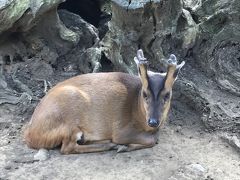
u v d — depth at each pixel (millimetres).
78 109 1537
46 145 1548
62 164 1499
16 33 1949
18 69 1936
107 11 2244
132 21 1817
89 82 1586
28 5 1811
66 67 2020
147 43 1882
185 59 2006
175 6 1878
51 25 1970
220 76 1917
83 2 2256
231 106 1792
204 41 2004
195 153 1585
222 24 1978
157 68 1911
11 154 1549
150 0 1747
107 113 1559
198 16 2043
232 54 1959
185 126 1740
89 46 2100
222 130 1706
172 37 1946
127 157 1544
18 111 1773
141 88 1543
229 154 1592
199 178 1459
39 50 1980
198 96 1798
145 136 1584
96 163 1509
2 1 1746
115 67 1941
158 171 1479
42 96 1844
